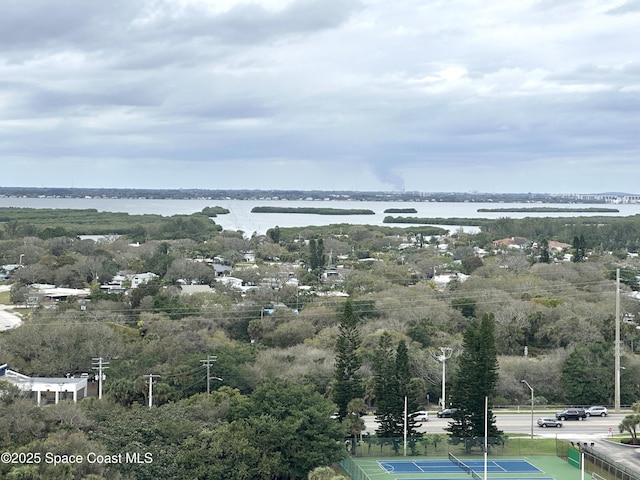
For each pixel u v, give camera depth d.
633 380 113.38
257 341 135.38
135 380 97.38
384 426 90.06
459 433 90.38
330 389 98.81
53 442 65.69
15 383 96.62
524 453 89.38
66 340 114.06
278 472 74.50
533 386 113.31
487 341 89.88
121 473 65.94
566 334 133.25
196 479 68.56
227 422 79.31
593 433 96.31
